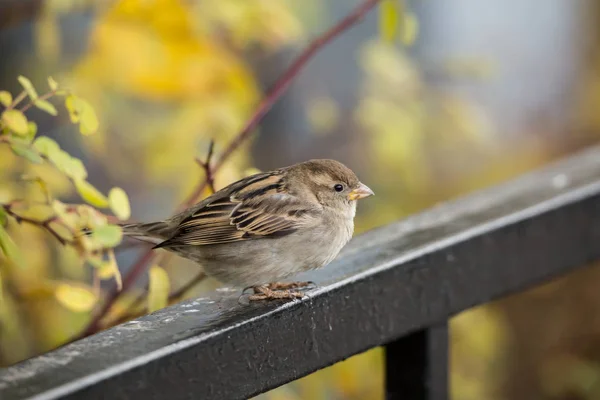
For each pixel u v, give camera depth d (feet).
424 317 19.97
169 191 42.50
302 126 52.54
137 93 31.71
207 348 16.11
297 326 17.78
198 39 31.14
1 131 19.86
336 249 22.81
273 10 31.96
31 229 28.04
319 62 53.62
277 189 24.77
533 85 67.72
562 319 53.21
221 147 31.68
